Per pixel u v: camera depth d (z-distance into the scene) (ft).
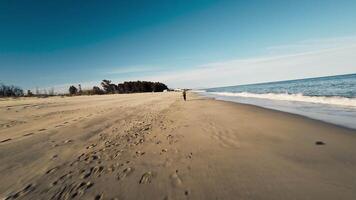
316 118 30.68
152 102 85.25
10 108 66.23
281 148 18.15
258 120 32.14
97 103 87.56
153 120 37.24
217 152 18.11
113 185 12.95
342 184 11.62
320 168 13.74
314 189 11.28
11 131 30.55
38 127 32.96
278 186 11.77
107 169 15.48
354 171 13.06
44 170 15.69
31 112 54.34
